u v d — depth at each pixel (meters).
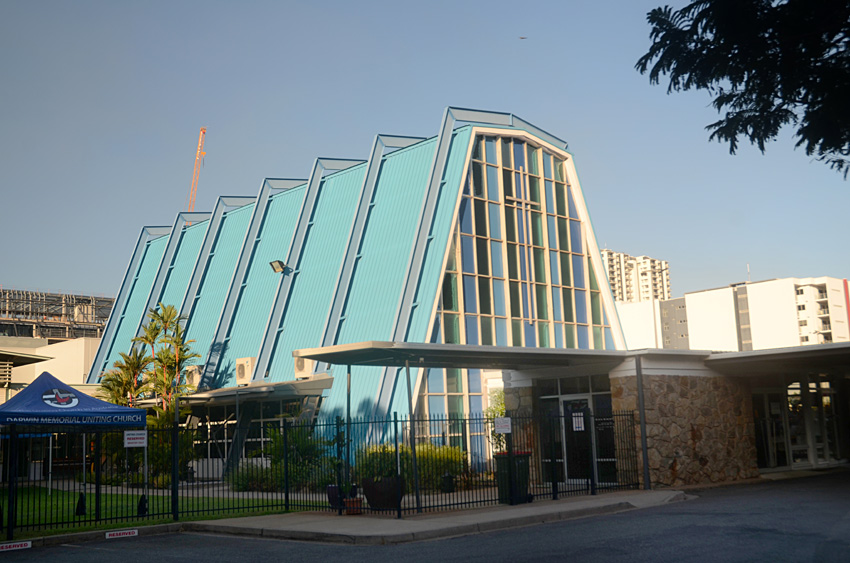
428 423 33.25
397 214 39.75
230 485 28.84
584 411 23.39
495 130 41.00
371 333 36.09
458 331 36.91
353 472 23.55
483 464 25.44
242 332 44.56
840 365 27.81
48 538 16.17
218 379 43.06
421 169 40.50
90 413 19.12
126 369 38.62
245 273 47.19
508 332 39.09
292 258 43.47
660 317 121.56
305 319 40.50
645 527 14.37
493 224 40.06
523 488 19.16
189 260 54.88
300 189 48.47
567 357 22.20
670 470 22.70
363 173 44.12
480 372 36.22
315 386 33.56
